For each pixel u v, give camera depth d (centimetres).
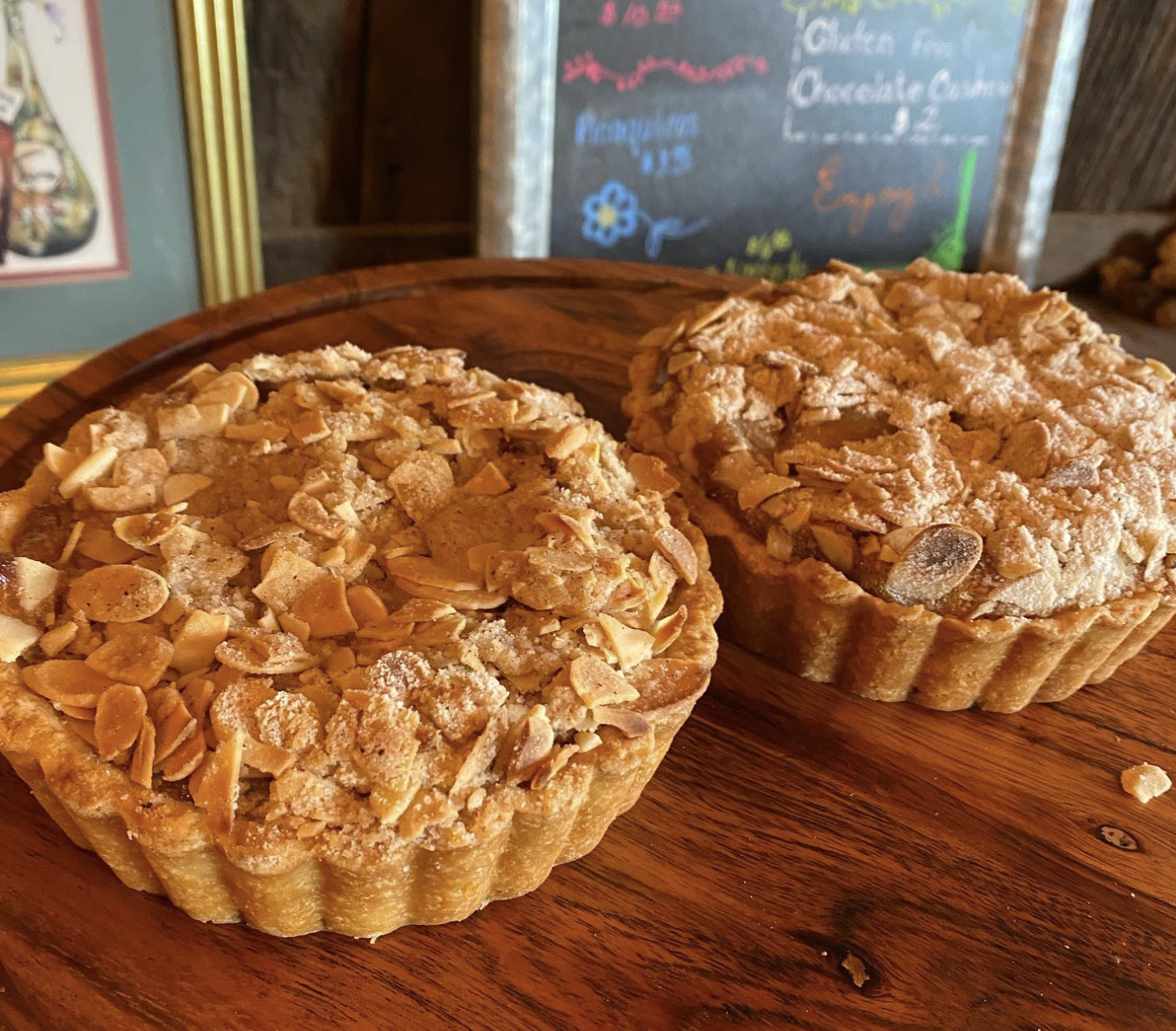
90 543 18
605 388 28
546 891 18
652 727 16
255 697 15
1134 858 19
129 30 31
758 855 18
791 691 22
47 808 17
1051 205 49
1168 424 22
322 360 22
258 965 16
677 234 43
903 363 23
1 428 24
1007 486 20
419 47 35
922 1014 16
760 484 21
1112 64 46
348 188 38
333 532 18
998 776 20
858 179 44
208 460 19
